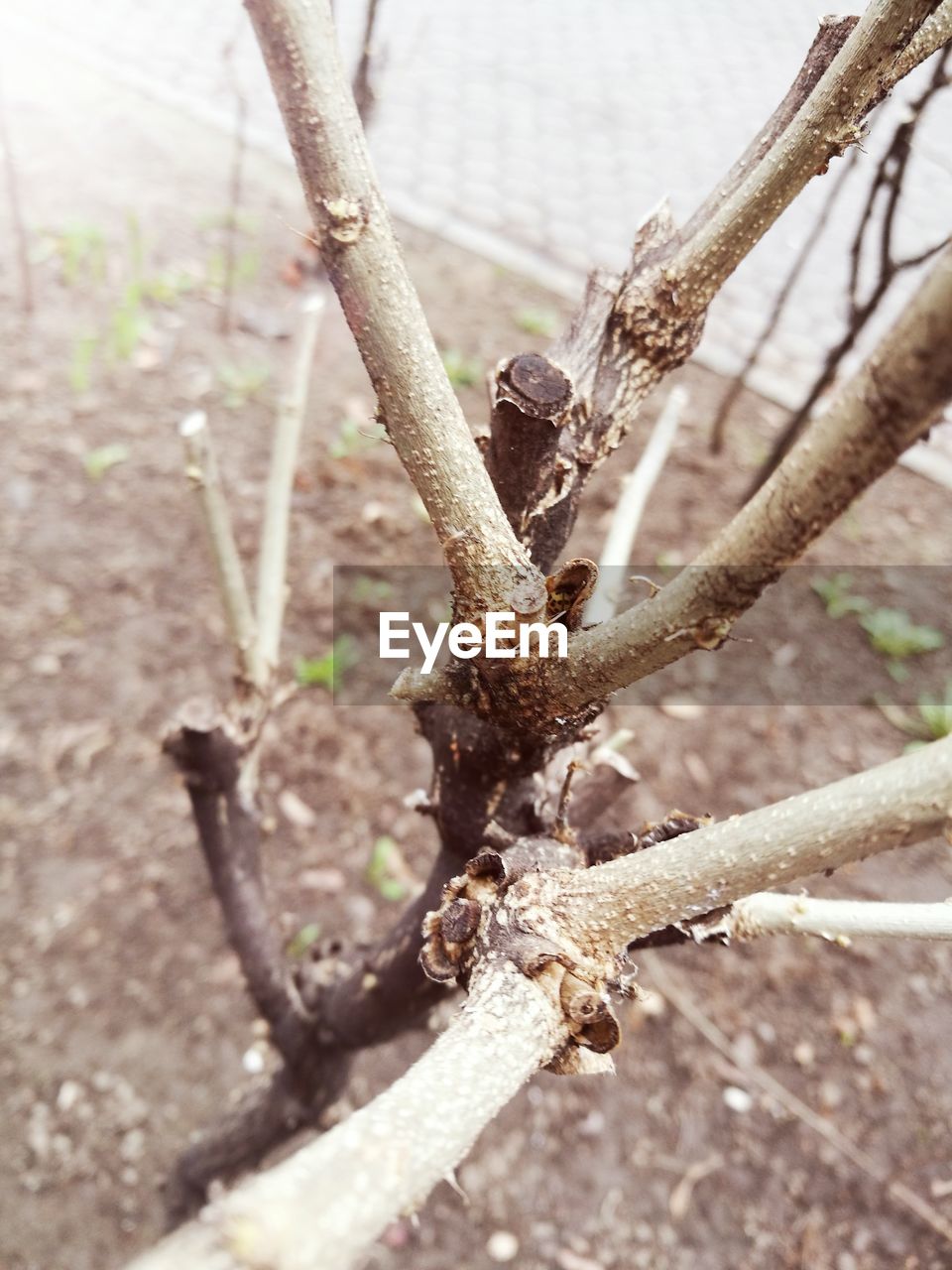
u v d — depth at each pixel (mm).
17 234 3426
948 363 302
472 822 878
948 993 2371
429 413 507
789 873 444
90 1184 1899
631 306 725
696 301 710
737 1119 2129
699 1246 1963
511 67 5559
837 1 6969
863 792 415
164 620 2758
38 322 3416
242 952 1333
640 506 1196
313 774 2527
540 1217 1969
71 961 2160
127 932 2215
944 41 583
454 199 4504
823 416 353
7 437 3068
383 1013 1210
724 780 2678
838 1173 2072
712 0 6754
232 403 3330
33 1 5176
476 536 522
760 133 720
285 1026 1429
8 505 2906
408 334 497
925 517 3465
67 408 3188
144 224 3883
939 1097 2197
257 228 4004
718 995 2314
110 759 2469
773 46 6289
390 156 4691
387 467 3252
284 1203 295
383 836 2453
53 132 4262
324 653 2762
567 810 934
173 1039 2092
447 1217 1950
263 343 3553
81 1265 1811
